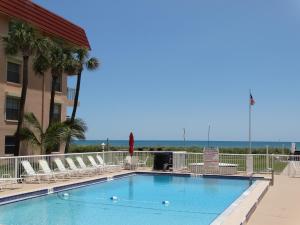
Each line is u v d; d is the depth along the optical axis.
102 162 22.34
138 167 24.94
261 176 20.38
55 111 31.16
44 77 29.67
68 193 15.96
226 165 21.78
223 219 9.88
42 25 27.75
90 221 11.09
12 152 26.55
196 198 15.24
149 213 12.23
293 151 35.78
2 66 25.61
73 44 31.41
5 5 24.72
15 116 27.03
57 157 19.33
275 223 10.05
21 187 15.51
